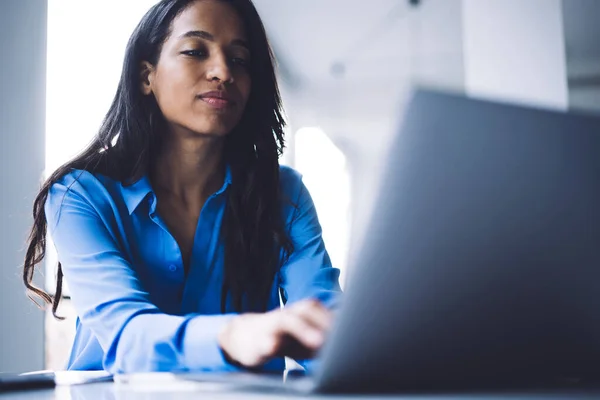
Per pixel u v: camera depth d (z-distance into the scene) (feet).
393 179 1.63
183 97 4.07
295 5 18.98
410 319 1.66
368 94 26.53
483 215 1.69
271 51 4.61
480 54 11.16
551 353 1.80
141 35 4.23
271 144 4.62
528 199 1.73
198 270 4.16
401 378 1.69
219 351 2.30
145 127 4.20
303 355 2.12
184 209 4.32
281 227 4.47
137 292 3.02
